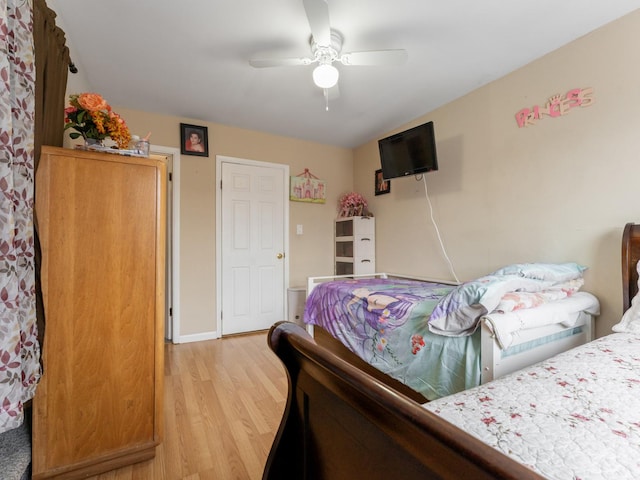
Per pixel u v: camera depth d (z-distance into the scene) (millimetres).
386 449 532
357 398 573
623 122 1668
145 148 1553
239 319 3369
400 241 3301
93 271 1331
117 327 1375
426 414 444
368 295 2168
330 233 3963
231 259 3332
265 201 3527
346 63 1877
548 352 1534
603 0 1558
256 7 1619
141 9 1633
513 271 1703
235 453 1461
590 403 745
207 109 2893
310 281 2938
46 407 1238
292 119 3131
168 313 3102
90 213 1329
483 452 357
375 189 3686
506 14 1664
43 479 1232
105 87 2477
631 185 1643
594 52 1784
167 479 1299
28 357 1033
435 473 420
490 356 1316
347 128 3387
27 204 1022
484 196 2420
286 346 848
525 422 666
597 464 523
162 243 1493
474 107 2496
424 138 2545
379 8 1616
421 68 2188
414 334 1729
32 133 1039
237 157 3354
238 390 2082
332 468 699
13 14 943
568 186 1906
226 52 2023
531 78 2104
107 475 1317
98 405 1332
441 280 2777
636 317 1407
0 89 830
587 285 1822
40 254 1222
